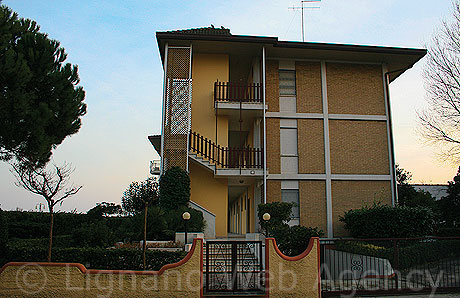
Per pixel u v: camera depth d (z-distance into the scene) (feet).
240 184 65.10
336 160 62.85
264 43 59.62
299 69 65.05
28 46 38.37
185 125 56.29
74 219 55.11
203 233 48.47
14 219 49.01
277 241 44.86
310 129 63.36
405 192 106.42
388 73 66.44
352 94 65.26
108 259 34.60
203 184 59.77
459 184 85.20
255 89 63.00
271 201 60.23
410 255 40.14
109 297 27.22
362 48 61.87
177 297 27.50
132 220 48.08
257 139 62.69
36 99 39.01
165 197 51.70
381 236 49.52
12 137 36.91
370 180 62.85
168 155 55.36
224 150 58.29
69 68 41.42
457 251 36.35
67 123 40.57
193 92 62.34
